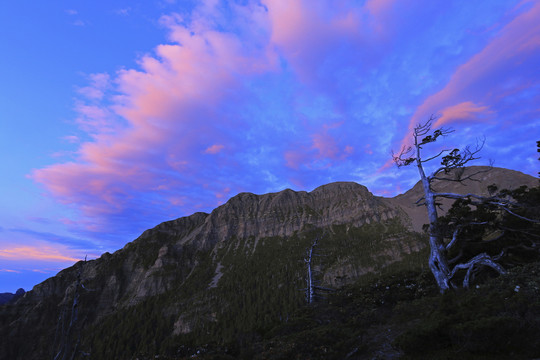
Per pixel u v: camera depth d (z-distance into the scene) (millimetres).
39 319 172750
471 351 10266
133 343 140250
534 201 25625
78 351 7230
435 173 27469
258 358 15383
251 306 144625
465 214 25328
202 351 20016
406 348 12023
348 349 14367
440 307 12781
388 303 23688
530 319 9961
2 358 147250
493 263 21000
